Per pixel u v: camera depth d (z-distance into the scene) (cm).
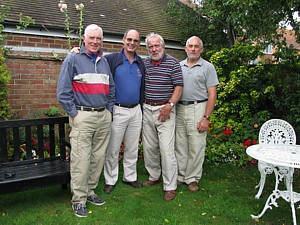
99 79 292
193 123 357
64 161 353
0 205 325
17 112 509
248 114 566
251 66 620
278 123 360
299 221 298
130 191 368
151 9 888
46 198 345
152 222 293
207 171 447
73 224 286
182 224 291
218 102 579
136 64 346
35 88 526
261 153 280
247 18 429
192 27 764
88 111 290
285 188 385
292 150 294
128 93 341
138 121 360
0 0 564
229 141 523
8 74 436
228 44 770
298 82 482
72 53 289
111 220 296
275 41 479
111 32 643
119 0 845
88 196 333
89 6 719
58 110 539
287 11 421
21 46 534
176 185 362
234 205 335
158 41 331
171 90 346
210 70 349
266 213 316
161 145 348
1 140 322
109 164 362
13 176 294
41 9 605
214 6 615
